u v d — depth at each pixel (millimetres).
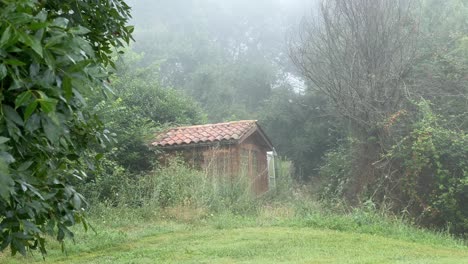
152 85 20438
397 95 15008
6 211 2646
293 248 8766
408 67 15258
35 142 2672
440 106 15273
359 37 15516
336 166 16812
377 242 9578
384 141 14406
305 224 11414
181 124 19672
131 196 13664
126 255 8453
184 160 16484
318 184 18406
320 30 17281
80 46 2420
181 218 12398
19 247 2834
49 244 9031
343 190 15406
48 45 2236
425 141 13156
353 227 11023
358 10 15656
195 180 14047
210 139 16375
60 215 3219
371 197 13219
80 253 8797
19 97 2098
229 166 16469
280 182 16703
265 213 12875
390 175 13953
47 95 2301
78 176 3705
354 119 15312
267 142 19656
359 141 15141
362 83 15289
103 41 3816
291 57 17734
